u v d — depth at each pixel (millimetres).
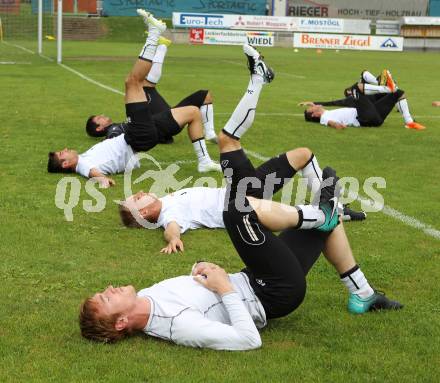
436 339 4055
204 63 28078
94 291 4719
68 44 38688
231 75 22875
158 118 8242
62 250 5543
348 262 4379
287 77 23188
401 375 3621
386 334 4121
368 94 12305
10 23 42750
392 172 8633
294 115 13664
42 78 19594
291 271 4008
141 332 4062
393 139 11031
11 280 4871
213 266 4066
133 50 35000
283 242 4098
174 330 3879
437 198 7402
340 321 4301
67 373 3584
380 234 6133
